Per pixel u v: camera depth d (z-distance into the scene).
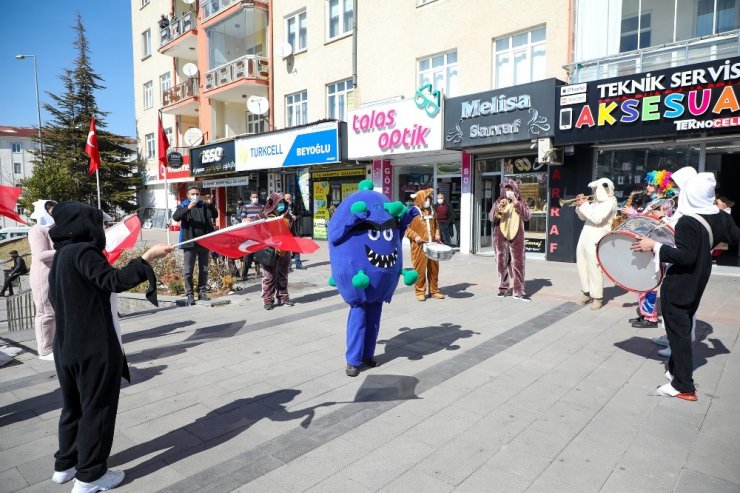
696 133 9.03
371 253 4.31
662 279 4.34
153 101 29.27
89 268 2.63
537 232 12.48
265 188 20.25
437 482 2.82
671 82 9.03
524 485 2.78
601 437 3.33
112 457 3.16
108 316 2.80
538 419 3.61
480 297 8.01
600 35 10.70
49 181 26.59
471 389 4.20
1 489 2.84
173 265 10.23
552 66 11.52
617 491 2.71
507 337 5.71
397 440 3.32
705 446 3.19
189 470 2.99
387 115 14.12
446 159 14.48
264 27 20.34
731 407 3.77
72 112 30.88
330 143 15.91
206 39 22.48
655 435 3.34
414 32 14.37
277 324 6.55
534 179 12.48
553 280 9.35
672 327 3.93
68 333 2.67
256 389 4.29
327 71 17.34
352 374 4.55
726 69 8.41
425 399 4.00
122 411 3.86
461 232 13.82
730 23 9.20
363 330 4.55
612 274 4.63
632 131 9.63
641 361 4.85
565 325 6.19
